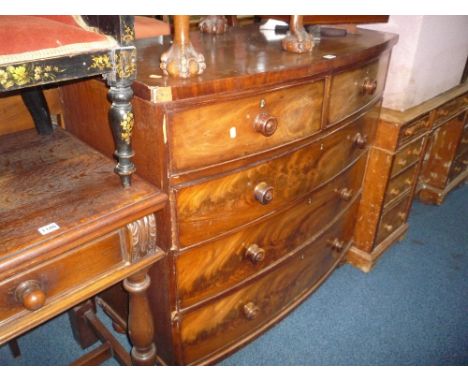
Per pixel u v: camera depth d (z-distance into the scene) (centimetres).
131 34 77
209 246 107
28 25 71
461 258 201
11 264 71
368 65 129
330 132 124
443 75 183
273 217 121
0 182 94
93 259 86
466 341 155
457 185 262
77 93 112
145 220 91
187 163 91
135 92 83
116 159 106
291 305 154
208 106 87
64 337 152
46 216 82
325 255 161
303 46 112
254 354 147
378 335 157
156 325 123
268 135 98
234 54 109
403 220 206
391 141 159
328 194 141
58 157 107
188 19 84
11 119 120
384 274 189
